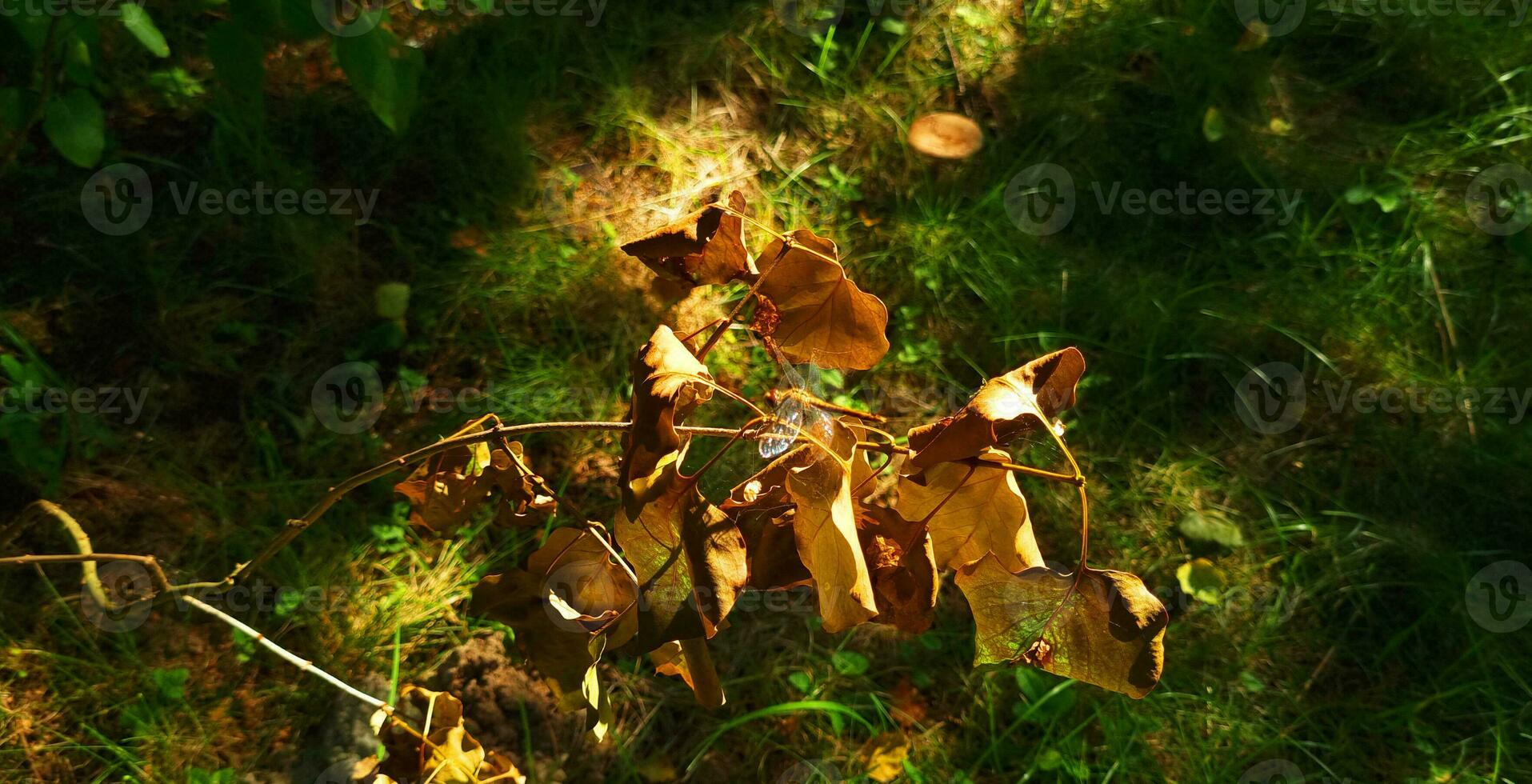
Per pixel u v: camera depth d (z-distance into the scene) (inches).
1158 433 120.3
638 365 44.5
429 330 117.9
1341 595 111.1
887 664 102.2
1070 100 144.7
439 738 63.4
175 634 94.7
